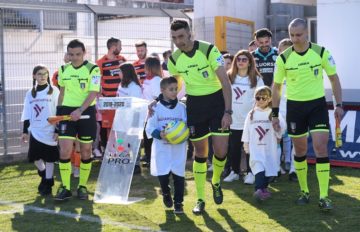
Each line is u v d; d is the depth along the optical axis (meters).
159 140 6.36
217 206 6.66
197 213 6.30
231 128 8.07
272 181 8.04
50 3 10.42
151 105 6.43
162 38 12.48
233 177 8.20
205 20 14.30
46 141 7.44
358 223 5.79
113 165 7.21
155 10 11.77
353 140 9.02
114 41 9.98
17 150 10.60
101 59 10.12
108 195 7.12
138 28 12.16
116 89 9.99
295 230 5.59
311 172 8.66
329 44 10.55
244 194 7.28
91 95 6.99
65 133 7.00
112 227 5.84
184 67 6.16
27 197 7.41
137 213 6.42
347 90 10.39
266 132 6.92
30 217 6.35
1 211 6.65
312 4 13.64
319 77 6.26
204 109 6.21
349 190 7.34
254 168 6.91
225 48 13.52
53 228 5.87
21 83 10.64
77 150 8.49
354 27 10.23
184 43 6.02
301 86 6.28
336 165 9.06
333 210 6.32
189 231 5.65
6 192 7.73
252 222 5.92
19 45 10.59
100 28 11.78
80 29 11.69
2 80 10.15
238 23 14.25
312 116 6.29
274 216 6.14
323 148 6.23
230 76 8.10
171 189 7.71
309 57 6.20
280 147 8.26
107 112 9.40
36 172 9.27
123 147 7.23
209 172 8.87
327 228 5.62
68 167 7.12
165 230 5.70
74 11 10.54
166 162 6.34
